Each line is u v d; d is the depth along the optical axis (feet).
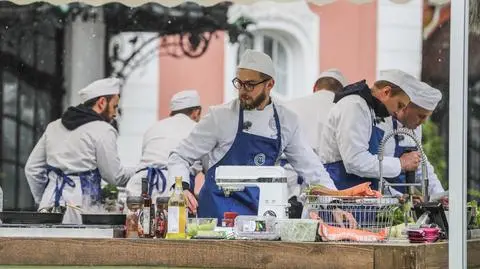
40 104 81.41
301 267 35.42
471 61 35.50
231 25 83.87
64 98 81.66
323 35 90.89
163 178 59.77
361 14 91.25
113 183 61.16
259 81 48.01
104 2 52.54
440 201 41.16
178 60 88.02
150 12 81.30
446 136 77.00
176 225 37.93
